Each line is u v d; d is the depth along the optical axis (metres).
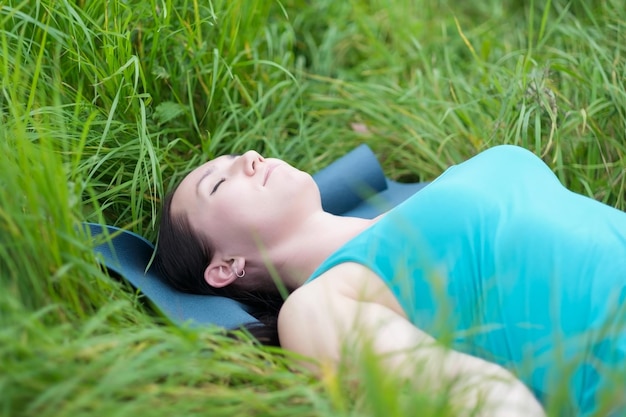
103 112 2.05
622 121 2.20
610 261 1.51
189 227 1.85
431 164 2.42
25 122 1.71
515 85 2.24
